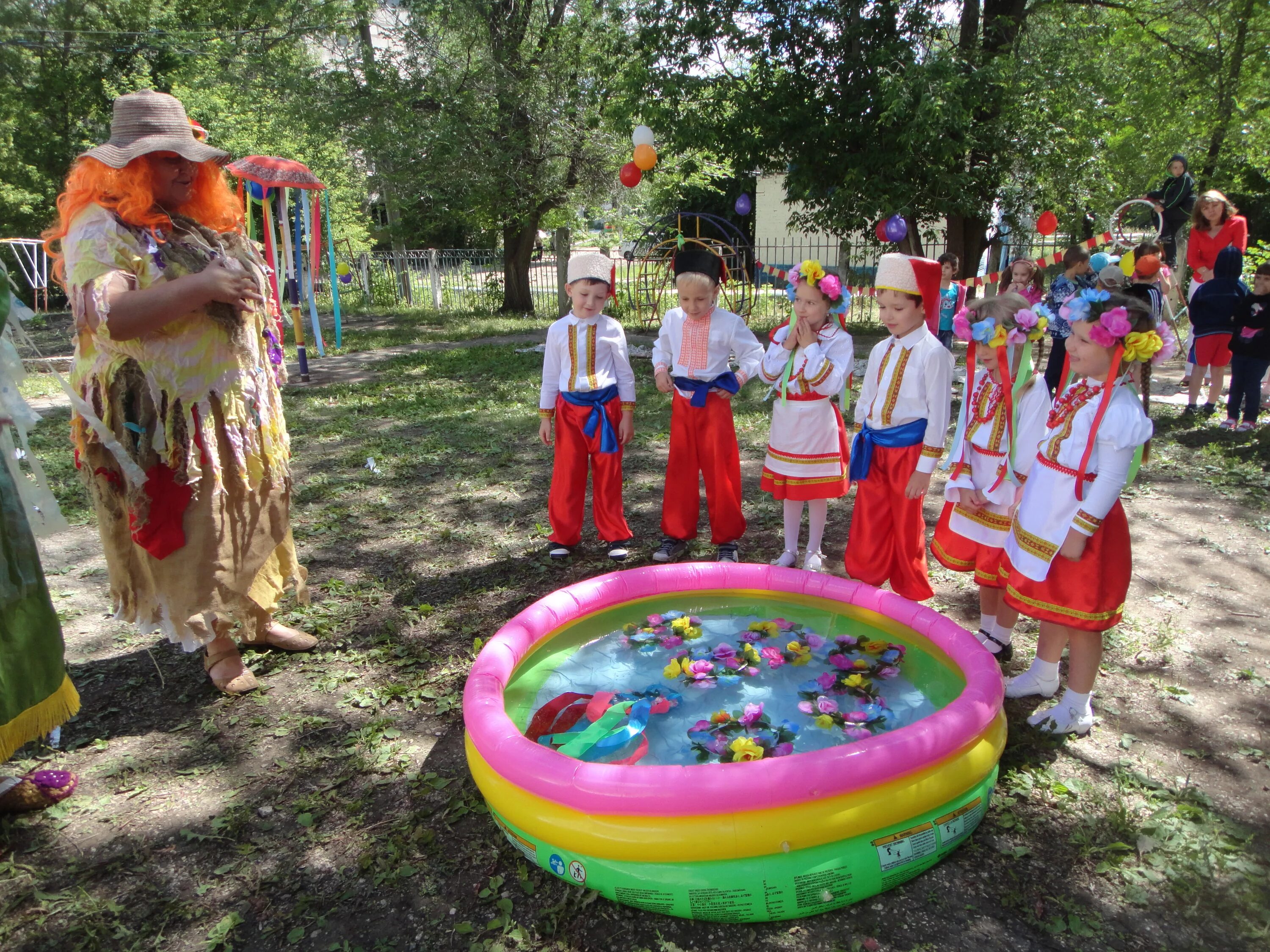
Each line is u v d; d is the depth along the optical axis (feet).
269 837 8.66
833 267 65.16
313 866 8.24
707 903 7.34
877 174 39.24
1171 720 10.31
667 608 12.55
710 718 9.62
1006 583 10.28
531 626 10.79
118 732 10.52
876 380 12.24
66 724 10.69
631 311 57.11
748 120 40.60
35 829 8.83
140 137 9.45
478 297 65.72
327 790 9.34
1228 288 24.02
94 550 16.61
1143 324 8.86
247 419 10.50
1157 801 8.83
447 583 14.76
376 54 53.98
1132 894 7.61
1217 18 43.06
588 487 19.89
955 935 7.24
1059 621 9.50
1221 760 9.52
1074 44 38.32
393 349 44.88
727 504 14.93
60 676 9.12
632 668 10.86
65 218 9.53
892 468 12.10
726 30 39.91
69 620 13.58
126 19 59.82
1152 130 45.03
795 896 7.32
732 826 7.34
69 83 58.18
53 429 26.50
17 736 8.66
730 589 12.63
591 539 16.75
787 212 78.02
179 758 9.97
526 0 51.06
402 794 9.26
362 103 50.21
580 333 14.76
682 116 42.19
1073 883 7.79
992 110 37.78
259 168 33.71
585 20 50.16
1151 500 18.20
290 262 40.86
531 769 7.78
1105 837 8.31
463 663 12.02
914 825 7.76
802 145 40.86
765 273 35.63
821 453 13.61
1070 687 9.98
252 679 11.42
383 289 69.00
